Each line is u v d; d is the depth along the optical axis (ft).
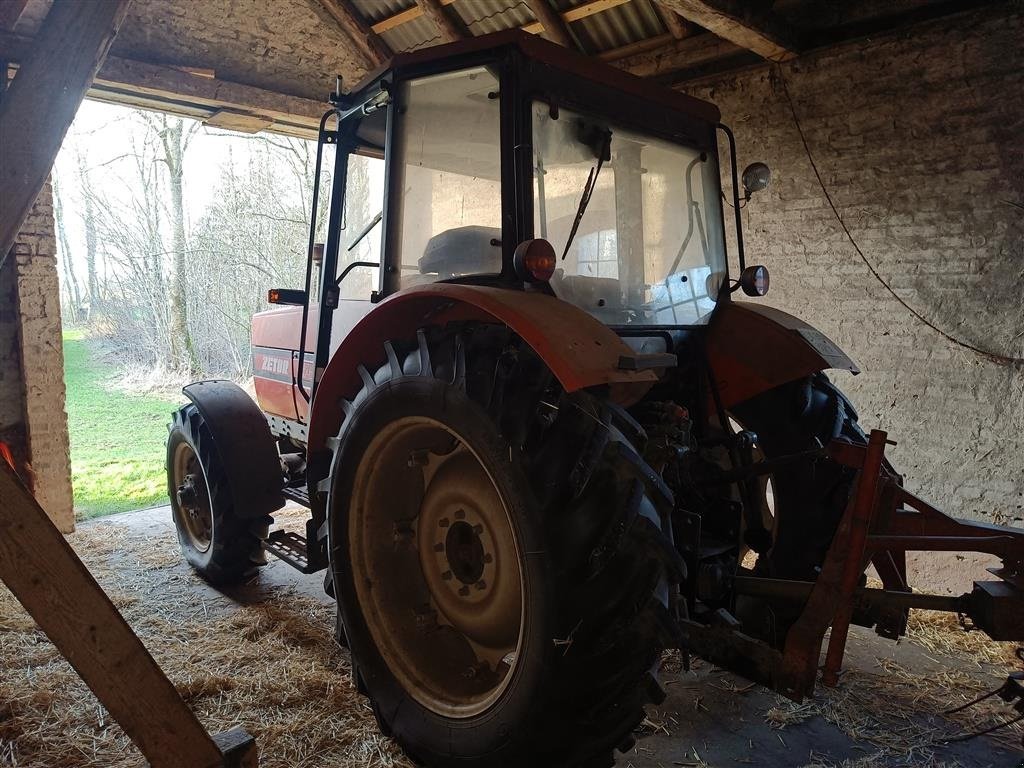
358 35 19.29
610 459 6.00
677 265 8.87
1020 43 10.68
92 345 52.29
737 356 8.97
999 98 10.95
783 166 13.62
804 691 6.68
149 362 46.16
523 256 6.48
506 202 7.05
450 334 7.17
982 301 11.34
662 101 8.45
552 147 7.45
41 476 15.05
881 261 12.47
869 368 12.76
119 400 35.47
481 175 7.44
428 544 7.92
